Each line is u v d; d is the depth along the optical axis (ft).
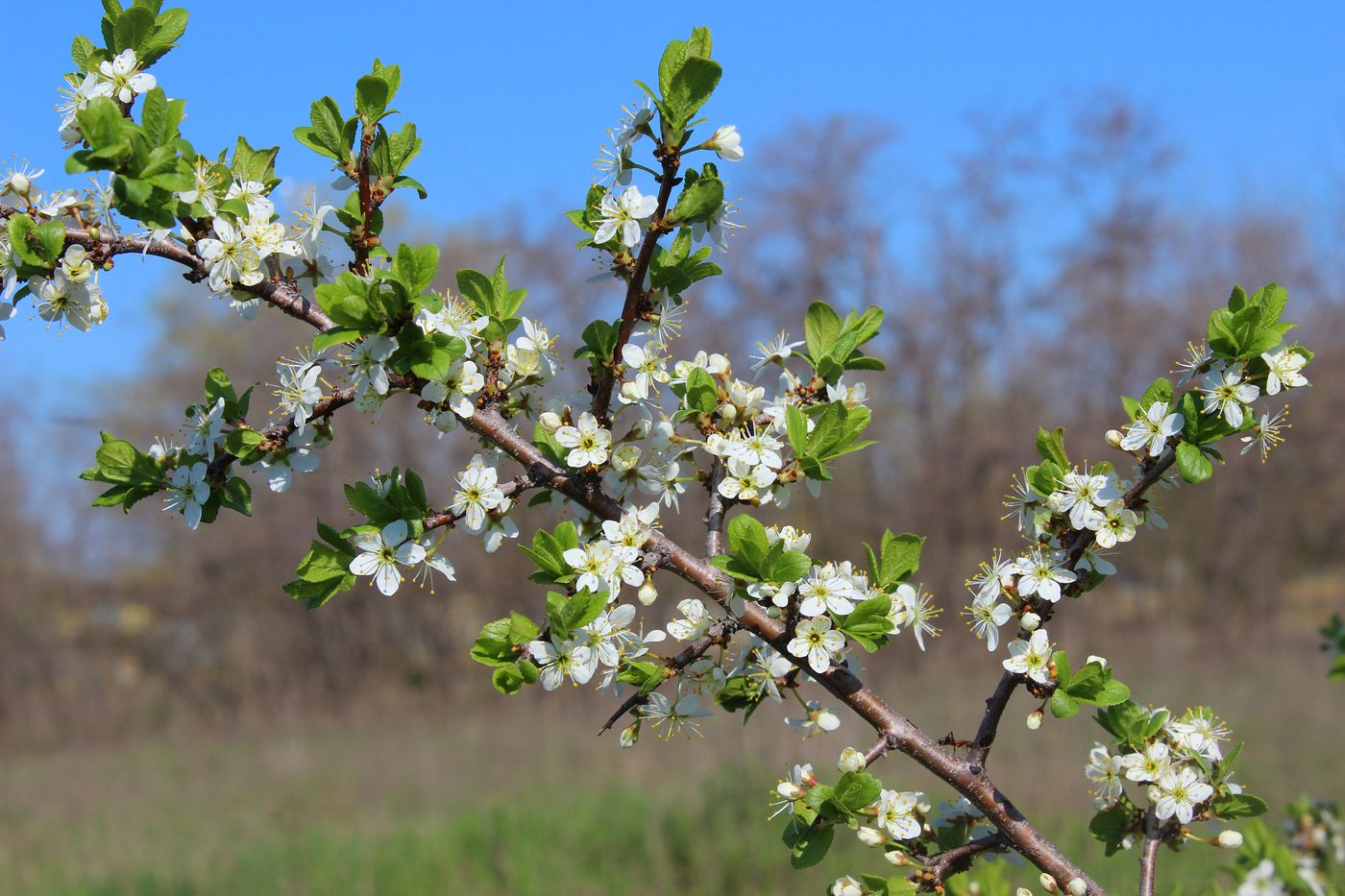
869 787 6.86
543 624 7.20
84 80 7.19
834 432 7.49
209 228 7.21
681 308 7.80
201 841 34.96
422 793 39.45
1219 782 7.56
